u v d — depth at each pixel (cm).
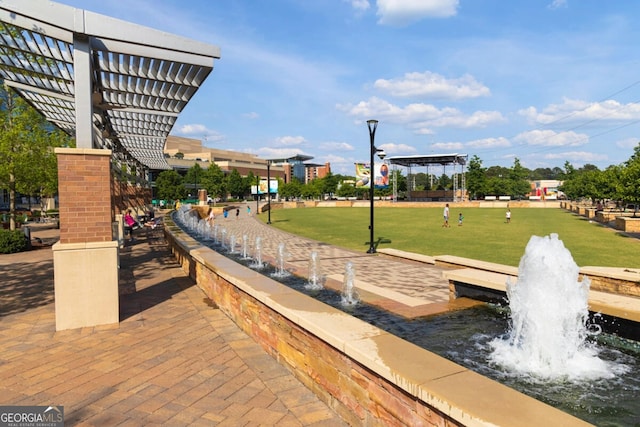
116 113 1344
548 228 2453
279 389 385
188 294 780
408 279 891
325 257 1266
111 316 604
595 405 318
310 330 366
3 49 796
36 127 1902
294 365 412
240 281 555
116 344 517
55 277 576
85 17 616
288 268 1044
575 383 358
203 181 7662
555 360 407
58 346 512
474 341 471
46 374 429
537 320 425
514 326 472
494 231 2303
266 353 478
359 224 2920
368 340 318
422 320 567
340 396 331
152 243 1669
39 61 893
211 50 754
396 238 1977
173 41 711
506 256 1368
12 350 500
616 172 3572
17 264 1176
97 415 343
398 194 9069
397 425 264
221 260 766
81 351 495
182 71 909
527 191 7744
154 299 741
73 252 586
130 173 2381
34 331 573
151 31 681
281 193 9419
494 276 668
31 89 966
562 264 430
